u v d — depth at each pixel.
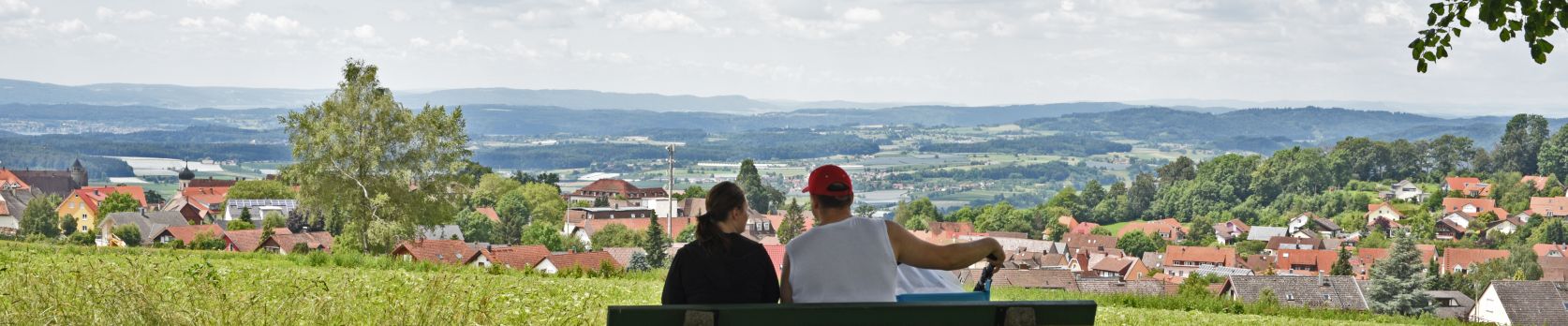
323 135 49.66
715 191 5.16
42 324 6.00
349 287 8.30
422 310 6.57
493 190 175.50
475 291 8.55
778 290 5.26
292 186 53.25
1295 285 52.72
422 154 51.56
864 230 4.73
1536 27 7.47
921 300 4.87
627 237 137.62
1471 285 104.50
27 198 184.12
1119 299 20.23
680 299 5.13
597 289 12.09
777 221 179.75
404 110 52.22
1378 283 65.81
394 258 22.53
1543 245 159.75
